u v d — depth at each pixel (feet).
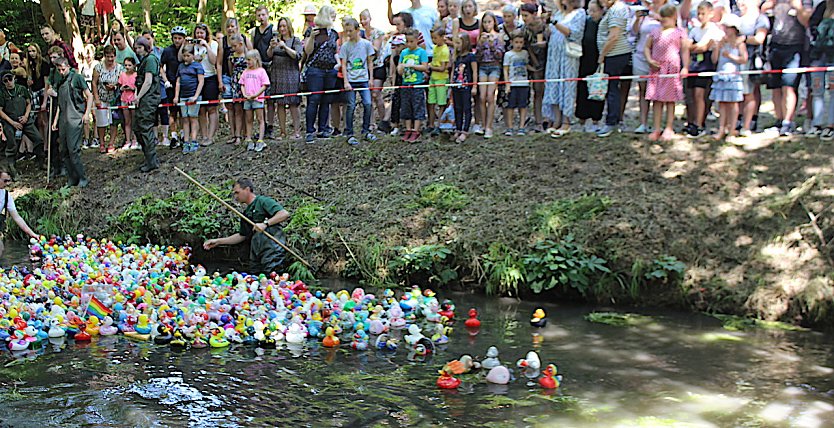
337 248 31.68
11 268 32.68
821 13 30.73
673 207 28.35
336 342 23.02
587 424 17.39
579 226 28.45
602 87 33.47
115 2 53.57
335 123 41.22
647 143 32.65
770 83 31.86
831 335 23.36
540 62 36.73
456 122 37.32
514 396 19.04
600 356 21.77
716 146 31.32
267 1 62.85
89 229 38.11
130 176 41.24
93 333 24.06
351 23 38.60
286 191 36.45
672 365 20.98
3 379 20.25
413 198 33.35
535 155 33.91
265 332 23.71
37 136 44.96
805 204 26.61
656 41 32.30
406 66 37.37
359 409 18.35
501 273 28.09
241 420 17.78
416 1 40.75
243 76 39.70
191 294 28.12
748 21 32.35
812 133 31.04
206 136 43.32
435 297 28.25
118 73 44.16
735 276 25.75
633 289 26.68
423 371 20.85
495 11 52.49
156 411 18.19
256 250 31.96
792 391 19.12
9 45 45.03
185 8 62.18
